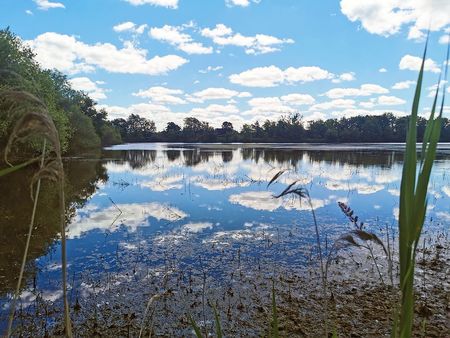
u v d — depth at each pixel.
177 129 146.50
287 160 41.78
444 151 65.62
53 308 5.93
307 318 5.65
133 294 6.57
